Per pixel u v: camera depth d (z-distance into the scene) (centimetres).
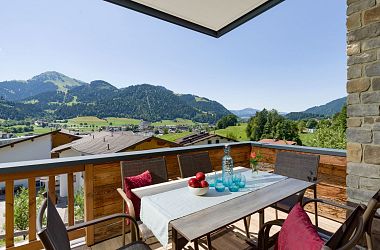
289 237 113
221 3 276
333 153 291
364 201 214
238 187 192
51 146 1534
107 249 235
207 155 290
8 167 197
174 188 196
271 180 218
